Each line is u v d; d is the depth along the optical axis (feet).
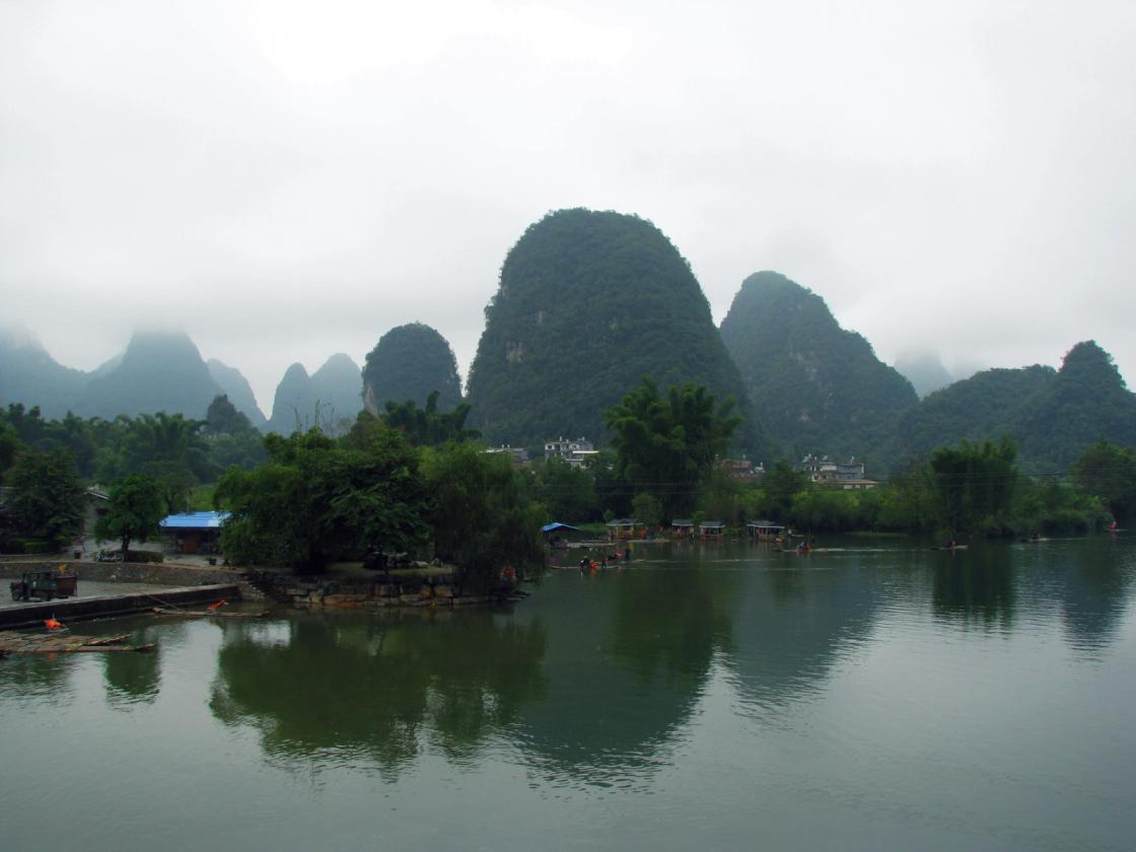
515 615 149.79
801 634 132.57
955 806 65.41
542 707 90.58
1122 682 102.17
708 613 153.69
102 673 101.96
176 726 82.58
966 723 85.92
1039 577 209.97
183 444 403.54
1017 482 353.72
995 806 65.57
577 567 241.55
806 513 392.47
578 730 82.84
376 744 78.33
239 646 118.73
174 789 67.36
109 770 71.20
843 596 176.86
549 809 64.13
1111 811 64.85
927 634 132.67
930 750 77.87
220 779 69.46
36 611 126.62
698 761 74.49
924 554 279.49
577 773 71.56
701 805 65.10
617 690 97.71
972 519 337.31
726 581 204.95
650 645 123.34
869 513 393.50
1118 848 58.65
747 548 309.01
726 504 377.30
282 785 68.39
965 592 182.60
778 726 84.53
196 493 306.35
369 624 138.00
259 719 85.25
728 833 60.34
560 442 592.60
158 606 145.48
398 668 107.45
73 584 138.92
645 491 378.12
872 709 90.63
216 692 94.79
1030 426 631.56
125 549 182.60
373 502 152.97
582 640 126.72
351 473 160.86
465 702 92.22
